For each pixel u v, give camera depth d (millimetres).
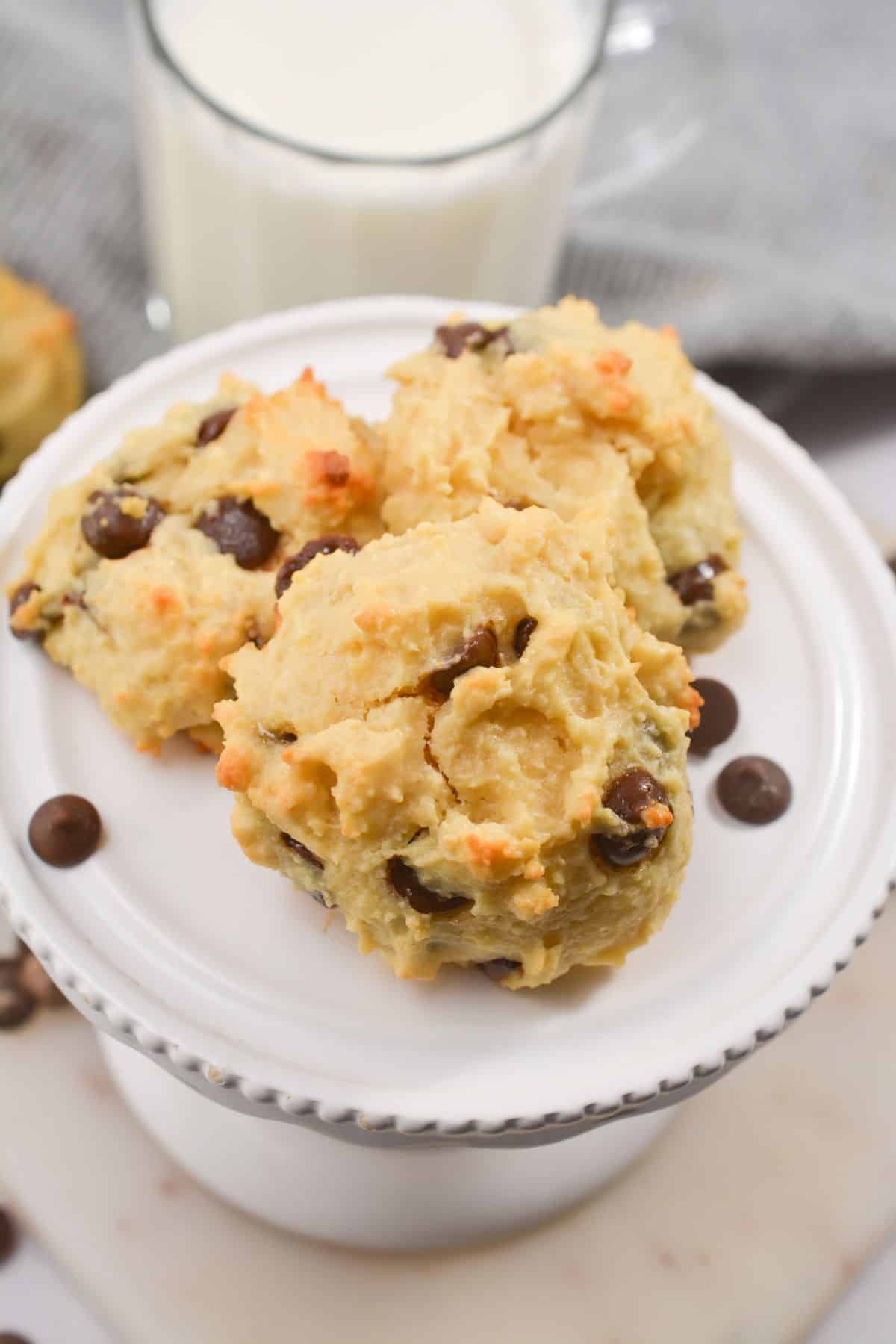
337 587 244
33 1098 324
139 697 261
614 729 237
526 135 365
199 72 370
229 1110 297
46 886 257
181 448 274
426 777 234
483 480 261
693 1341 309
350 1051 245
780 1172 324
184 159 374
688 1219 319
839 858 268
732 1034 249
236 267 393
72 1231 313
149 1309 308
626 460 269
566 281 421
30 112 412
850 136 431
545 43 384
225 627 259
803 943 259
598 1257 314
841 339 396
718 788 273
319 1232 310
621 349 276
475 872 230
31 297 393
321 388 278
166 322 422
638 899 241
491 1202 306
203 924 256
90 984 246
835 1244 318
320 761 234
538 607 238
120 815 264
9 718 270
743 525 298
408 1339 307
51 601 269
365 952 247
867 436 417
